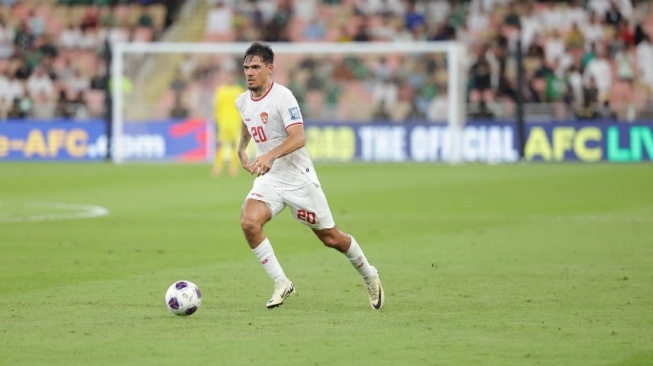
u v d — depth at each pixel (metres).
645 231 56.94
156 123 121.75
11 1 141.00
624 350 28.17
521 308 34.78
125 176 97.94
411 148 119.31
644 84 128.12
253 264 45.66
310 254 48.81
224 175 99.62
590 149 116.38
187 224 61.12
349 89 124.06
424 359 27.05
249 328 31.19
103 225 60.44
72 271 43.41
